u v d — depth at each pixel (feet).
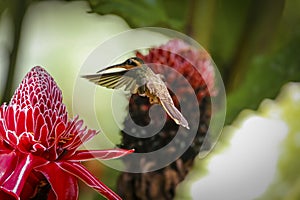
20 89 6.64
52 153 6.63
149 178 7.23
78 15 8.75
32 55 8.79
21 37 8.08
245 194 7.07
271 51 7.88
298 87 7.18
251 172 7.08
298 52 7.54
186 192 7.14
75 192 6.57
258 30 7.88
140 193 7.24
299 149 7.06
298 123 7.10
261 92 7.47
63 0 8.43
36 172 6.61
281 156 7.07
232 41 8.05
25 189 6.59
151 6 8.23
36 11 8.29
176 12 8.23
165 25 8.23
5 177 6.52
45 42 8.80
